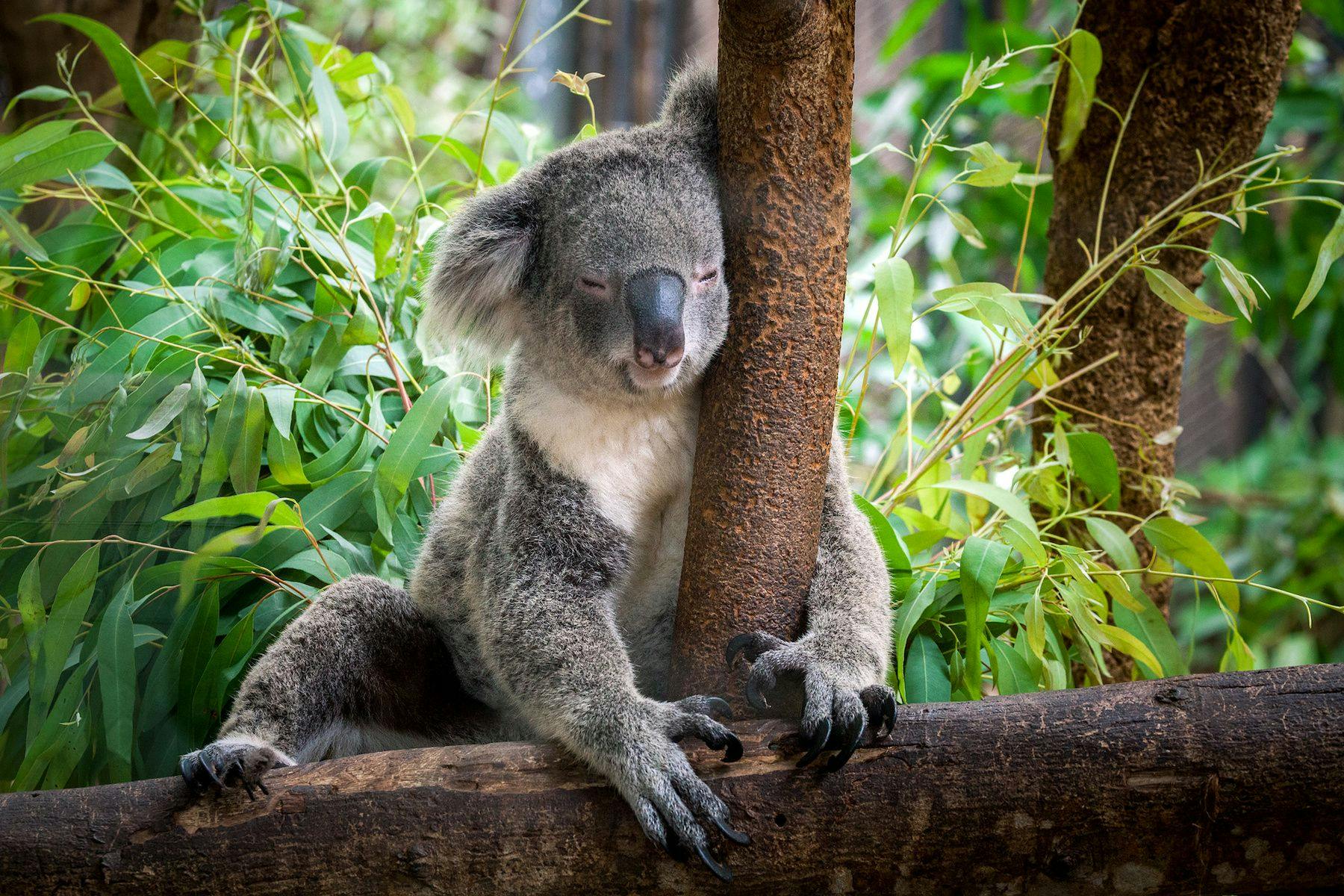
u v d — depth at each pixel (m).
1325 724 2.14
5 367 3.62
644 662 3.12
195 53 4.96
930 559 3.66
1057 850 2.20
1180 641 7.95
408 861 2.27
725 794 2.25
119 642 3.01
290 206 3.99
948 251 6.52
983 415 3.55
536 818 2.29
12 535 3.38
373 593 3.14
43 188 4.36
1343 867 2.16
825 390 2.53
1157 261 3.30
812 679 2.34
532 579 2.83
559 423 2.91
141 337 3.36
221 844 2.31
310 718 2.96
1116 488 3.37
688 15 12.71
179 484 3.36
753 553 2.52
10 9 4.68
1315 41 7.89
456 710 3.28
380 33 10.45
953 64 6.61
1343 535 7.74
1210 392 9.95
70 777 3.21
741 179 2.50
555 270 2.86
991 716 2.24
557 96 13.10
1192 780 2.16
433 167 8.86
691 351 2.66
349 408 3.63
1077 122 3.42
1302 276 6.55
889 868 2.23
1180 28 3.52
